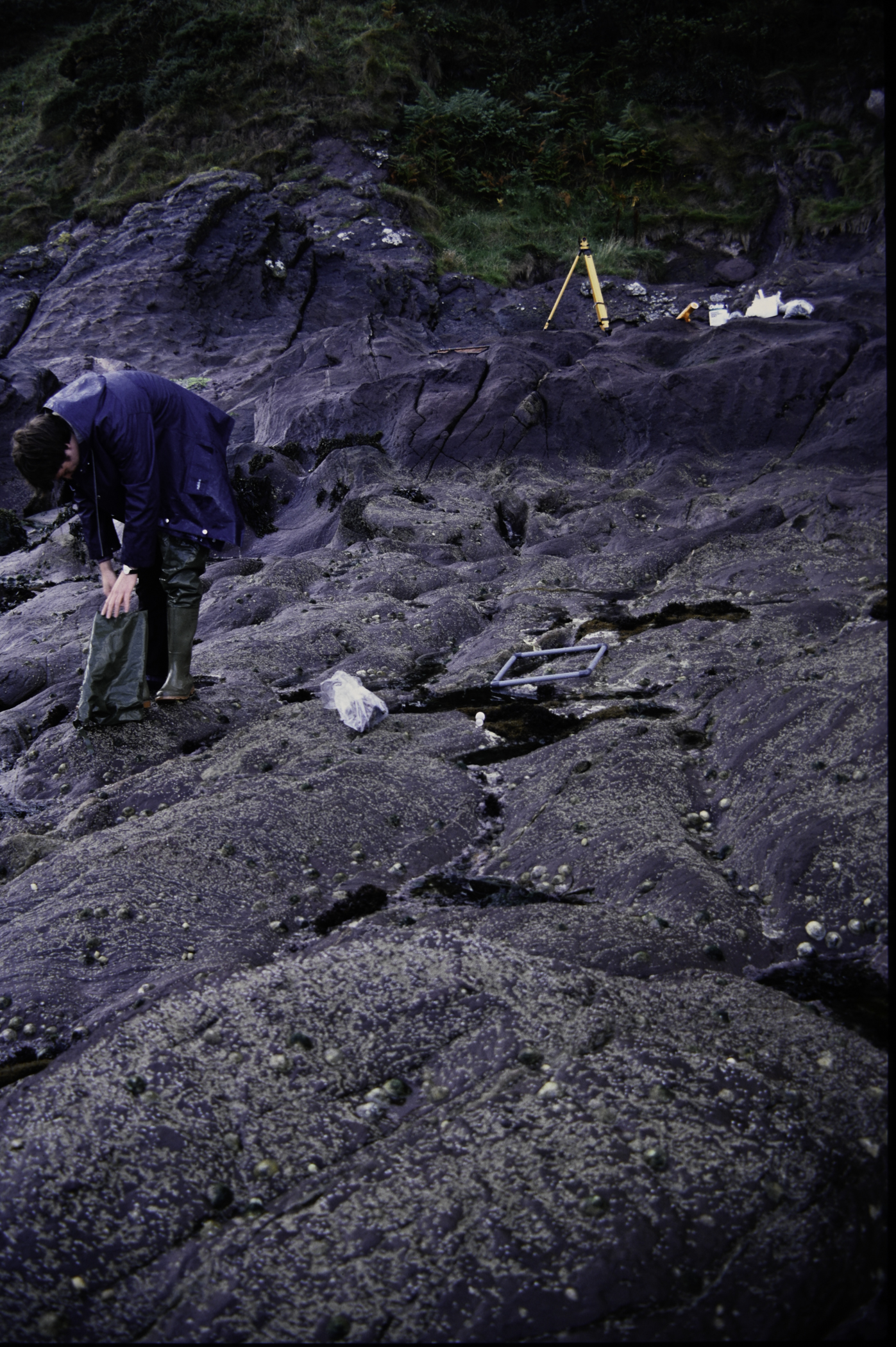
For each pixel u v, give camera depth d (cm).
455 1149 194
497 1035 225
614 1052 213
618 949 261
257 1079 219
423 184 1781
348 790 375
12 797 441
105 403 425
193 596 478
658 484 842
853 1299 164
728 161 1802
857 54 1736
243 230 1591
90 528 452
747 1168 181
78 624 671
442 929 274
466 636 597
